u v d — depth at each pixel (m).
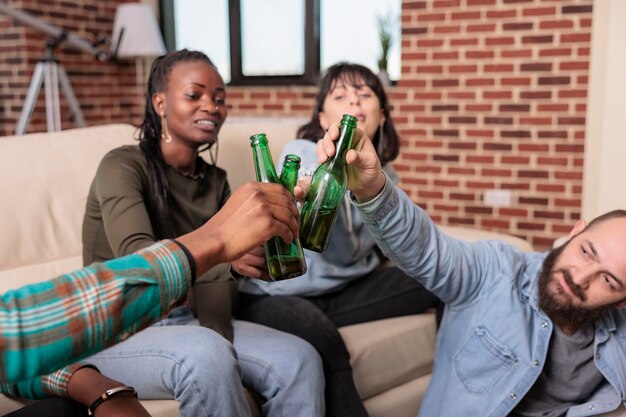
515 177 3.78
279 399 1.42
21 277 1.59
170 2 5.12
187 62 1.58
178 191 1.60
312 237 1.04
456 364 1.46
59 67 4.11
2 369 0.61
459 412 1.42
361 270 1.92
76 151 1.78
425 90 3.95
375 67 4.42
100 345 0.64
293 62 4.72
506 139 3.77
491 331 1.42
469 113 3.84
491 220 3.88
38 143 1.74
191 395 1.26
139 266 0.66
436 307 1.92
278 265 0.99
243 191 0.77
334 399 1.54
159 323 1.51
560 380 1.41
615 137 3.51
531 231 3.79
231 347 1.33
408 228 1.28
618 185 3.54
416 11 3.90
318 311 1.68
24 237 1.62
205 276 1.40
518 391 1.37
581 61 3.52
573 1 3.49
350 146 1.06
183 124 1.57
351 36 4.50
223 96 1.63
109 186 1.44
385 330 1.80
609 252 1.27
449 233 2.26
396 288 1.88
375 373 1.74
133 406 1.05
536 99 3.66
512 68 3.69
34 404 1.06
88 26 4.82
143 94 5.18
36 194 1.67
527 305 1.42
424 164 4.02
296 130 2.28
